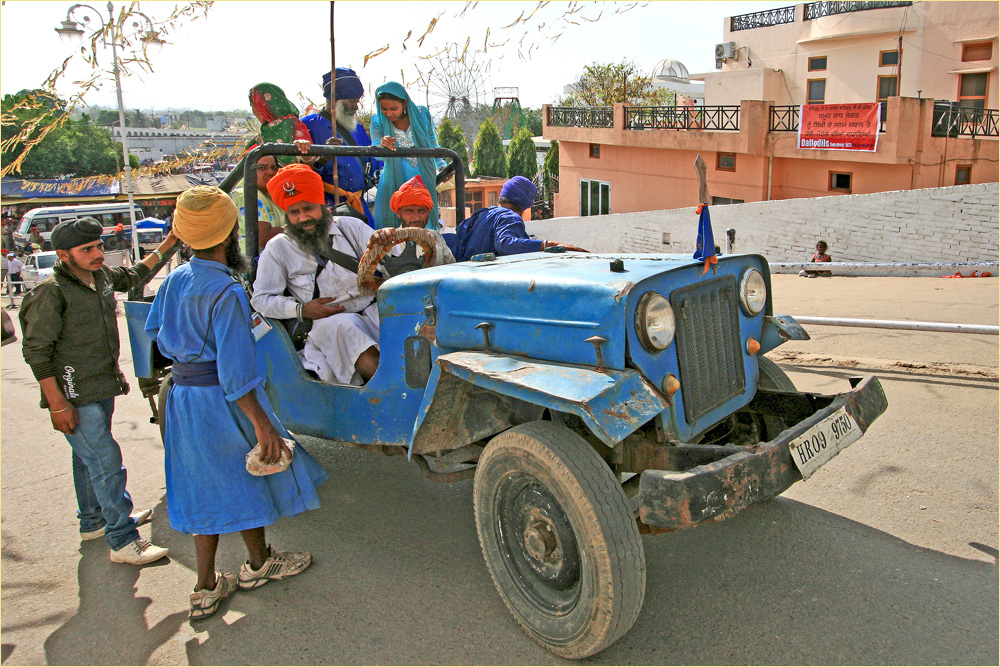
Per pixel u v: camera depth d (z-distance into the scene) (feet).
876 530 11.34
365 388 11.65
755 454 8.52
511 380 8.65
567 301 9.10
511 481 9.37
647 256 11.71
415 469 15.35
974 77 62.90
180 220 9.28
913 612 9.30
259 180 15.15
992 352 19.93
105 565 11.99
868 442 14.44
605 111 76.48
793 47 76.43
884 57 68.59
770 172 61.41
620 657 8.83
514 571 9.61
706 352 10.15
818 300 32.12
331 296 12.68
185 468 9.82
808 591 9.90
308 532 12.61
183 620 10.23
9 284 57.98
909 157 52.37
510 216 14.96
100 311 11.48
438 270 11.25
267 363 13.12
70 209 84.48
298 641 9.52
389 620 9.88
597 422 7.89
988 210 44.68
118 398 22.31
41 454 17.35
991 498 12.02
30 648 9.73
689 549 11.19
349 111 17.15
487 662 8.93
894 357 19.98
